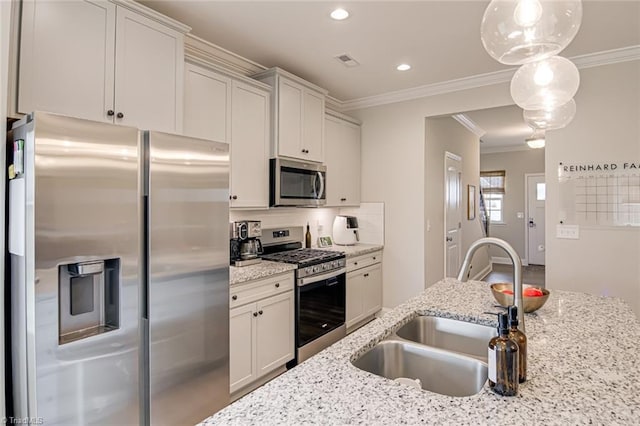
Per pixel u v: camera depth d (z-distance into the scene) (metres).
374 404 0.91
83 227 1.44
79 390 1.43
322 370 1.09
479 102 3.63
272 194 3.08
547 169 3.26
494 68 3.35
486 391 0.97
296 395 0.95
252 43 2.80
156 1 2.20
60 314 1.45
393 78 3.59
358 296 3.75
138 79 2.02
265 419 0.84
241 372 2.43
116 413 1.55
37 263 1.31
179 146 1.82
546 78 1.64
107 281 1.59
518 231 8.25
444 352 1.26
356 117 4.43
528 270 7.38
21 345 1.38
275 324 2.72
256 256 2.98
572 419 0.84
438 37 2.72
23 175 1.36
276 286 2.73
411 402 0.92
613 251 3.02
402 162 4.11
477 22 2.50
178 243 1.82
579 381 1.02
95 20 1.84
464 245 5.61
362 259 3.82
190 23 2.49
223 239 2.06
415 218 4.04
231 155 2.73
